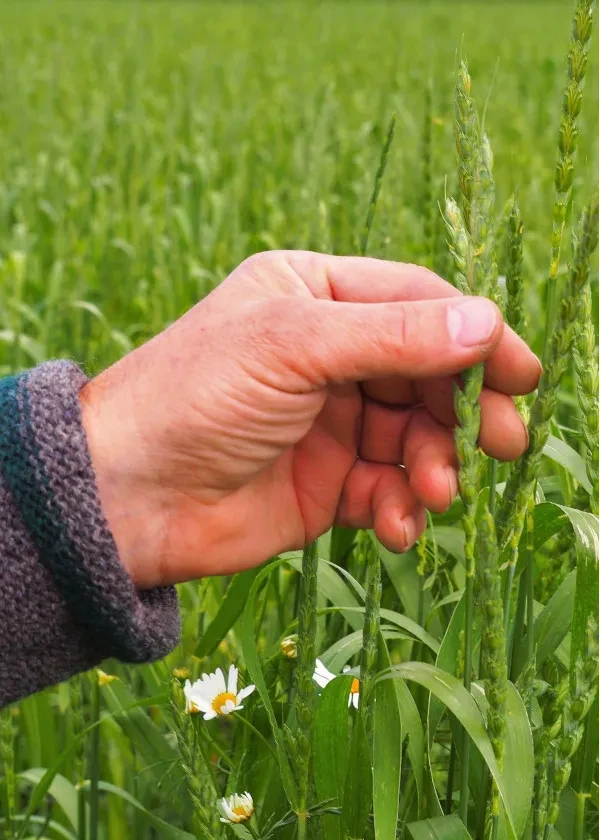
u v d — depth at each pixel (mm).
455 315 384
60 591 425
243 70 3166
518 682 411
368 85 3045
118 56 3660
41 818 641
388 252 687
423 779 425
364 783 416
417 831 402
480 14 6770
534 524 463
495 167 1765
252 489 469
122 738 656
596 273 816
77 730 600
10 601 419
